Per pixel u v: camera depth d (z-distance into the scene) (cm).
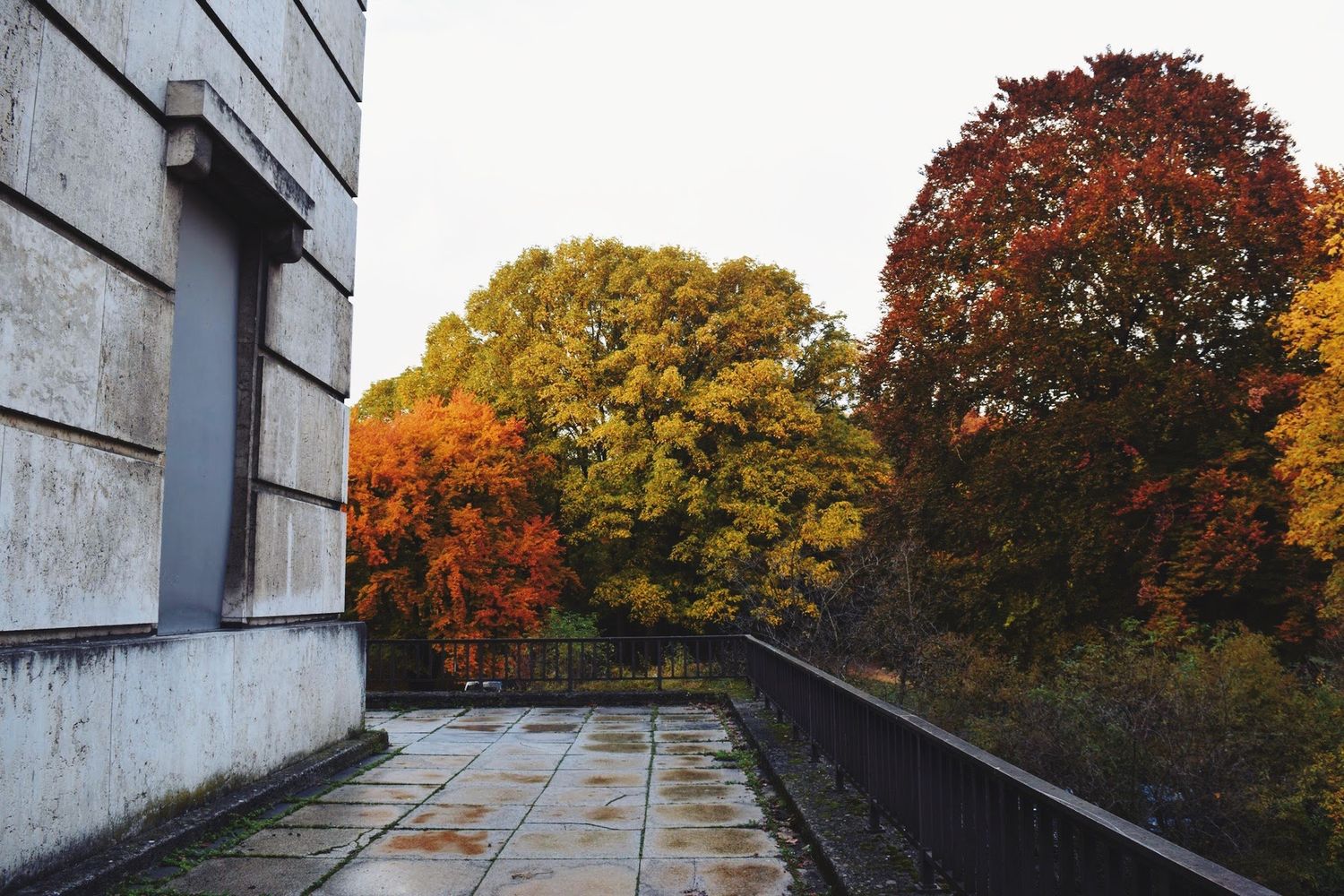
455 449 2511
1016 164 2245
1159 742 1057
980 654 1611
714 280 3033
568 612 2758
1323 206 1723
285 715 758
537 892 485
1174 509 1869
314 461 860
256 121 733
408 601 2447
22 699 434
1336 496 1543
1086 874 276
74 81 500
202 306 689
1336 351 1570
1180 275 1992
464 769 838
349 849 569
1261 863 984
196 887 492
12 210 452
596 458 3156
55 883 443
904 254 2398
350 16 973
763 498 2805
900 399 2344
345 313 952
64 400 488
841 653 1816
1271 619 1933
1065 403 1986
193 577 668
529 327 3172
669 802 700
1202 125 2133
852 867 474
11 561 443
